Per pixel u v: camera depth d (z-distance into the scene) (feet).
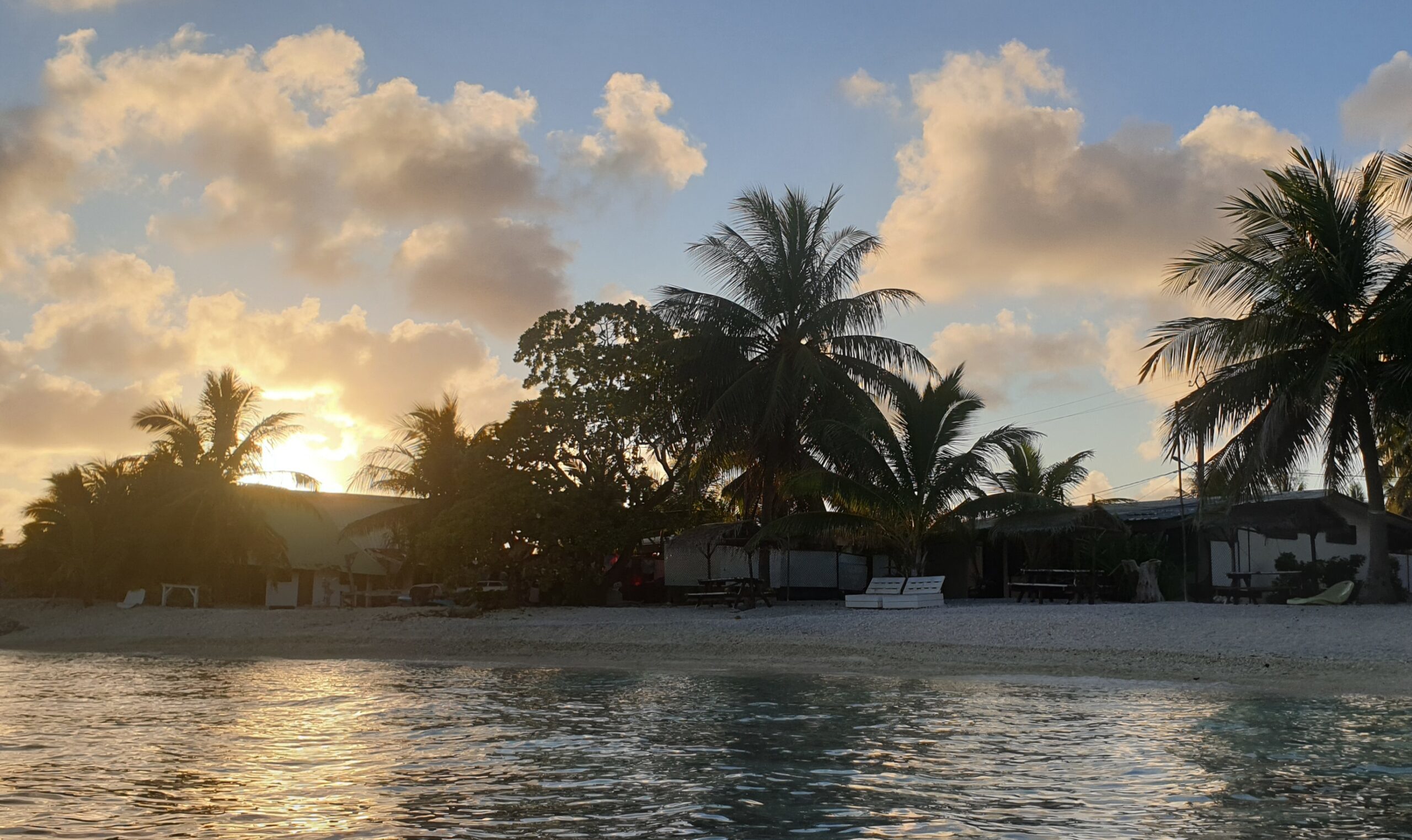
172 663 77.51
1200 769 31.04
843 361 109.70
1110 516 96.68
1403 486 115.34
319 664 74.84
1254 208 76.89
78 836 24.00
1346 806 26.25
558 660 74.38
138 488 126.11
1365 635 62.39
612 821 25.25
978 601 103.04
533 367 115.03
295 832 24.32
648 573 129.49
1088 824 24.61
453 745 36.47
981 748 35.01
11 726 41.98
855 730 39.27
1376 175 74.54
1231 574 89.71
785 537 101.81
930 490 98.02
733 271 112.37
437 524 104.83
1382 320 70.13
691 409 111.55
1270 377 75.77
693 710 45.44
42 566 134.21
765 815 25.67
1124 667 60.75
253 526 124.06
